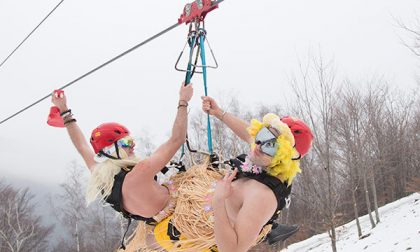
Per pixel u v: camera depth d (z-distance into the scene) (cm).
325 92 1546
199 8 346
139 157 312
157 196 301
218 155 345
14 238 2759
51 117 373
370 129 2392
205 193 298
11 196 2922
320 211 1491
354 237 2016
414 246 1381
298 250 2098
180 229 296
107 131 303
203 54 344
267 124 267
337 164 2366
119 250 344
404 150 3103
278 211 274
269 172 266
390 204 2711
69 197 3108
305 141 277
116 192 299
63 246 3362
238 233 239
